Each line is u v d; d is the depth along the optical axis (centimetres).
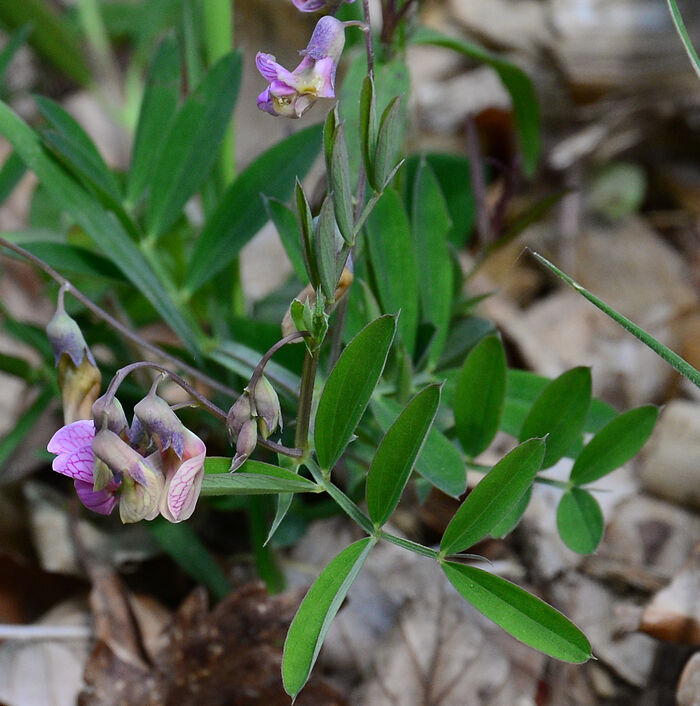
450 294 41
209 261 42
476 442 39
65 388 37
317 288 36
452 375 41
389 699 42
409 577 43
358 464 41
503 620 36
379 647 42
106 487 36
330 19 36
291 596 42
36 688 42
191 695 41
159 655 42
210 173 44
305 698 41
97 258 42
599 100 66
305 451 37
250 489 36
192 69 44
